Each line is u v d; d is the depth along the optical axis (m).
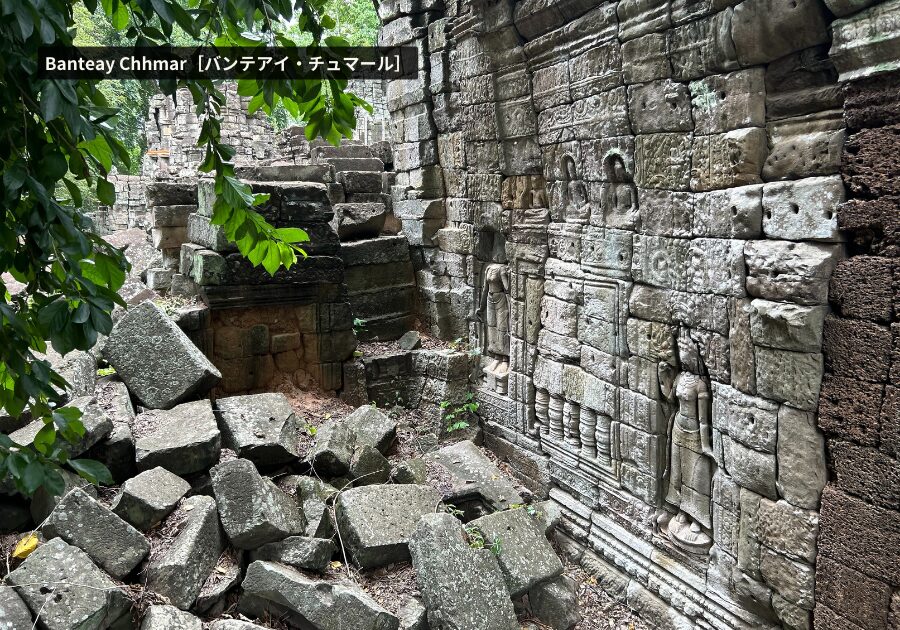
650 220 5.89
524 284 7.88
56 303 2.33
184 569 4.77
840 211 4.34
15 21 1.99
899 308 4.06
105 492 5.56
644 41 5.56
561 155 6.93
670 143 5.56
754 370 5.00
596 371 6.76
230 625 4.53
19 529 5.10
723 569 5.47
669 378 5.98
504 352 8.47
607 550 6.68
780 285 4.66
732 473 5.25
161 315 6.70
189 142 14.46
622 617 6.28
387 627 4.80
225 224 3.53
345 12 11.75
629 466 6.50
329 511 5.98
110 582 4.45
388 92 9.98
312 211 7.99
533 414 7.96
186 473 5.88
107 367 6.95
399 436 8.12
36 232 2.27
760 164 4.89
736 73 4.90
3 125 2.25
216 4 2.66
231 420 6.53
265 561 5.15
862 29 4.02
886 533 4.21
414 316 9.86
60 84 2.13
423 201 9.32
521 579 5.76
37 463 2.53
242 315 7.89
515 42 7.15
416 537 5.48
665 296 5.82
